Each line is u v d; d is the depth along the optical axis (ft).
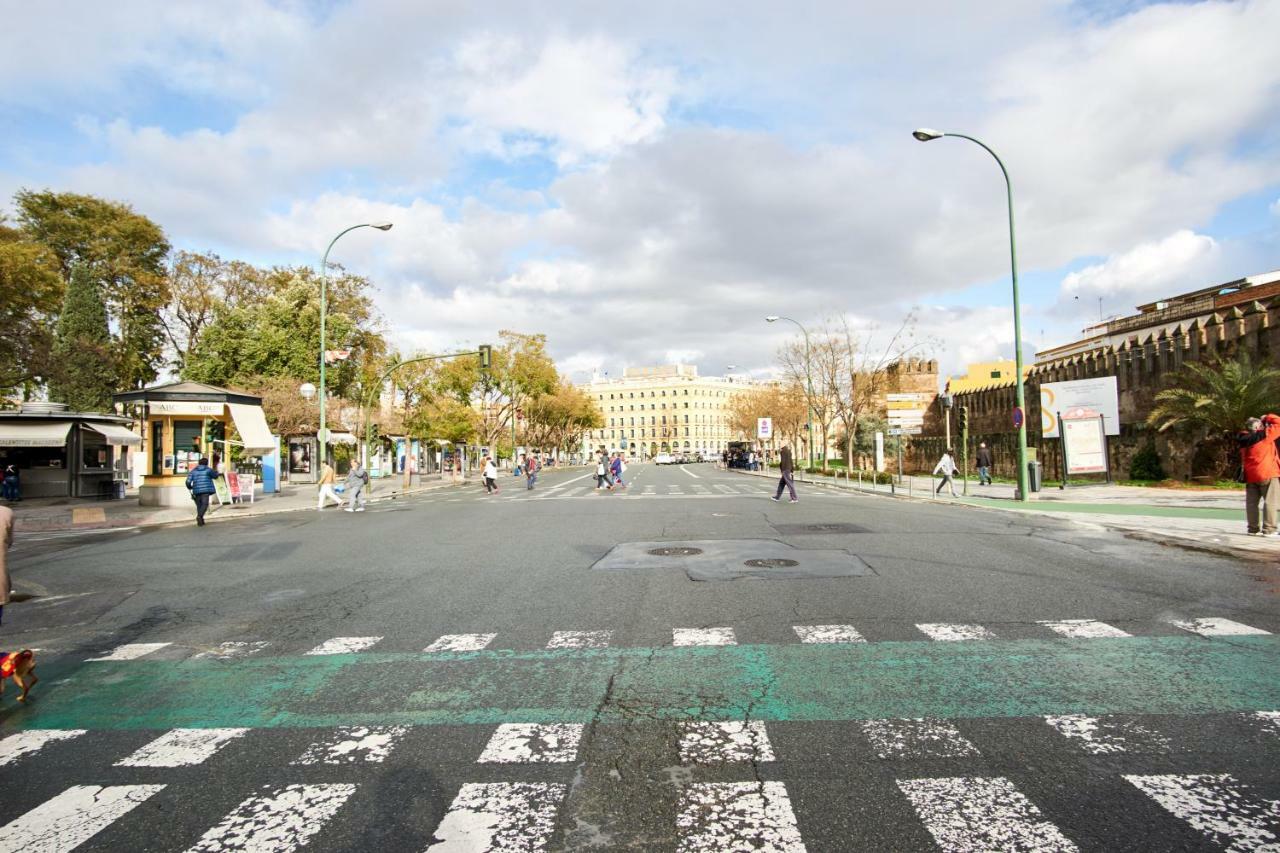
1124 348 98.32
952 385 225.15
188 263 162.91
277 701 17.38
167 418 88.69
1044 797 11.80
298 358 152.05
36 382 120.67
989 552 38.11
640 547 42.65
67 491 104.12
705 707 16.12
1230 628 21.94
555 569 35.50
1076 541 42.09
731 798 11.95
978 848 10.36
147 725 16.06
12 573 39.42
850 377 161.17
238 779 13.15
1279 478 40.57
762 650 20.44
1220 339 82.99
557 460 375.04
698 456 483.10
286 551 45.73
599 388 618.44
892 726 14.84
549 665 19.57
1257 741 13.83
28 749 14.83
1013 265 72.69
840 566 34.09
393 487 141.79
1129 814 11.23
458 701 16.96
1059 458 109.81
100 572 38.86
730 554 38.68
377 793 12.45
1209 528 45.01
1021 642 20.79
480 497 106.52
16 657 17.62
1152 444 91.56
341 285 169.48
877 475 127.65
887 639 21.33
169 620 26.68
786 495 96.02
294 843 10.89
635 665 19.31
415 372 173.58
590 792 12.28
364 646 22.12
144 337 155.22
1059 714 15.35
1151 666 18.45
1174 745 13.70
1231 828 10.78
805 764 13.17
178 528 64.28
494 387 215.10
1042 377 118.01
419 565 38.14
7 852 10.80
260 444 93.86
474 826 11.25
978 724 14.88
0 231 98.32
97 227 145.07
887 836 10.71
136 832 11.34
